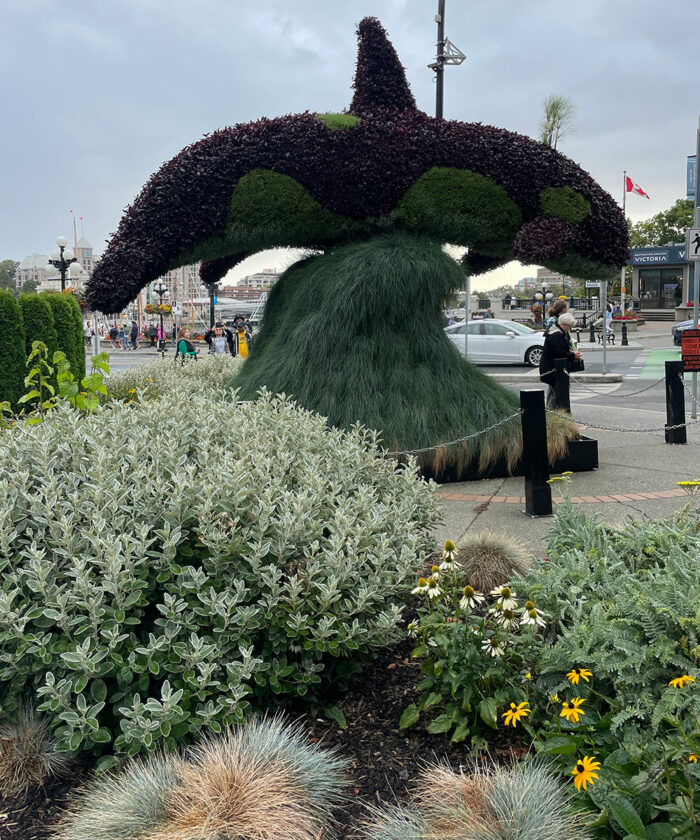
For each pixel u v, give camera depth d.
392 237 8.76
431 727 3.07
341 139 8.66
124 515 3.45
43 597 3.20
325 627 3.17
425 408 7.94
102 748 3.15
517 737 3.06
